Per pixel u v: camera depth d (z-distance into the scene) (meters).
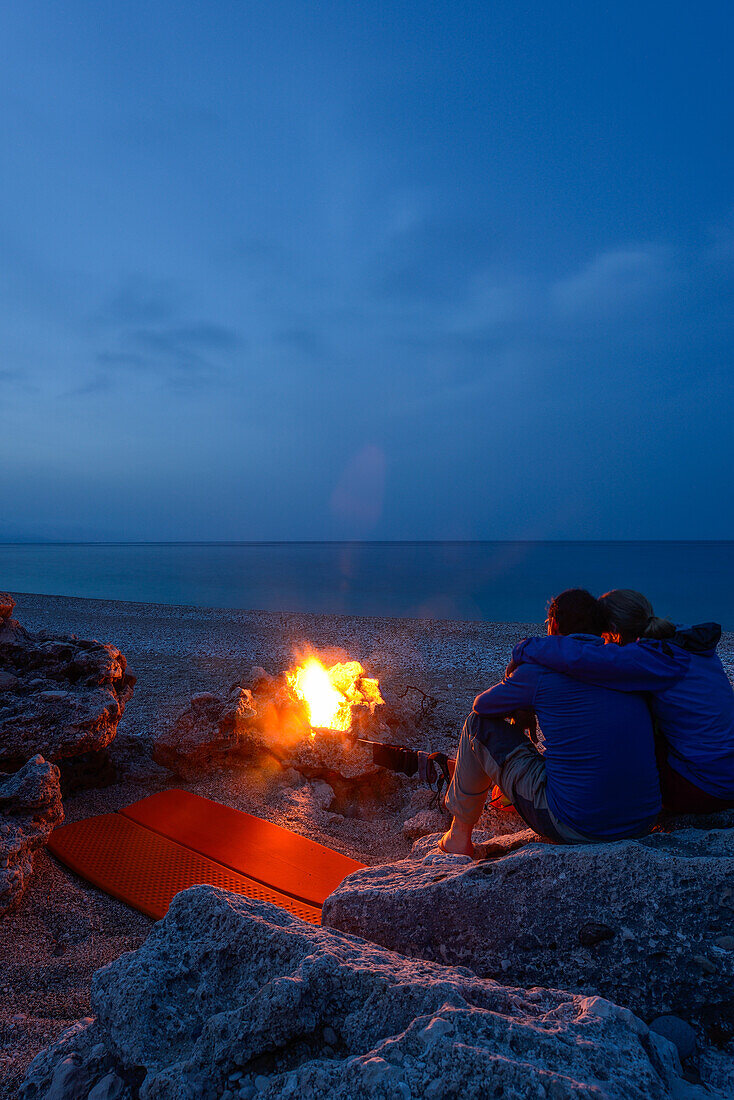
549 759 2.78
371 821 5.32
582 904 2.46
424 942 2.64
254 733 5.91
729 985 2.20
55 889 3.80
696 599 38.16
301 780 5.75
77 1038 2.12
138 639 18.58
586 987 2.35
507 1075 1.60
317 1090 1.67
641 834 2.70
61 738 5.02
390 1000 1.94
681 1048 2.11
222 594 43.06
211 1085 1.80
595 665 2.66
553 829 2.75
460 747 3.24
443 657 15.68
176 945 2.30
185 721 5.93
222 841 4.39
